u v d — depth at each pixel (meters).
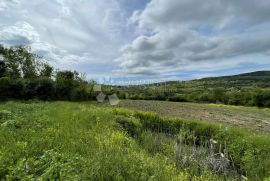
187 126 13.66
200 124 13.51
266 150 9.10
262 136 10.88
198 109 31.02
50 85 33.41
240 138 10.53
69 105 21.09
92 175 4.59
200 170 7.58
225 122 19.14
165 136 12.27
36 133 7.80
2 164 4.61
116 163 5.42
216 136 11.74
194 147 10.02
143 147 9.65
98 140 7.84
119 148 7.04
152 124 14.82
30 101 27.70
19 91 31.05
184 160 7.78
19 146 5.87
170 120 14.73
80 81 38.75
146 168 5.63
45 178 4.11
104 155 5.86
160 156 8.20
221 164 7.98
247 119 22.80
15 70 42.22
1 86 29.45
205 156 8.91
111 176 4.85
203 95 54.00
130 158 6.08
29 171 4.52
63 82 35.59
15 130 8.22
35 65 43.44
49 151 5.64
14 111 14.27
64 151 6.14
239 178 7.80
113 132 9.44
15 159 5.13
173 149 8.98
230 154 9.73
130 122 12.77
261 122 21.05
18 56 42.59
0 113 11.79
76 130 9.14
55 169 4.37
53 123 10.21
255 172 7.77
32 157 5.27
